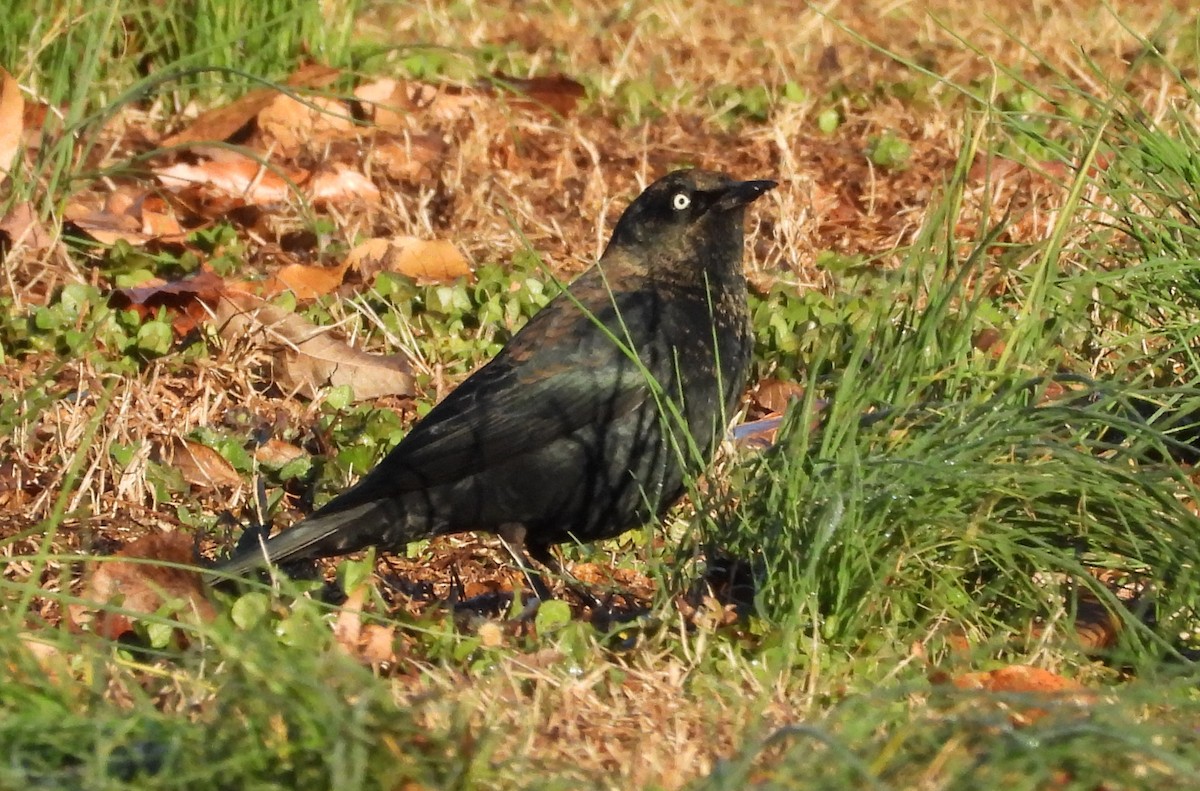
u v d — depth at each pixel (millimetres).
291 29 17344
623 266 10531
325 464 11289
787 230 14734
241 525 10719
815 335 12688
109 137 15789
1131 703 6848
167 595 8492
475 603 9898
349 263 13828
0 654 7078
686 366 10094
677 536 10617
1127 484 8961
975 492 8922
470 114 17078
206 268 13523
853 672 8391
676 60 19703
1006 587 9070
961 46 20000
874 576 8664
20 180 13867
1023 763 6312
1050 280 10430
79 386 11758
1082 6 21500
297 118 16312
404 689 7977
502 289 13641
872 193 15781
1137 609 9062
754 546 9180
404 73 18625
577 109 17938
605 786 6809
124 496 10914
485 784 6652
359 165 15898
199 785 6375
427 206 15375
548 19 21250
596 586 9953
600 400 9883
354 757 6309
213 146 14227
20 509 10766
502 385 9914
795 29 20656
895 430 9320
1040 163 15914
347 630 8430
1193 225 11484
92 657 7242
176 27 16969
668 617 8781
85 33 15852
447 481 9820
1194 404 9500
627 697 8078
